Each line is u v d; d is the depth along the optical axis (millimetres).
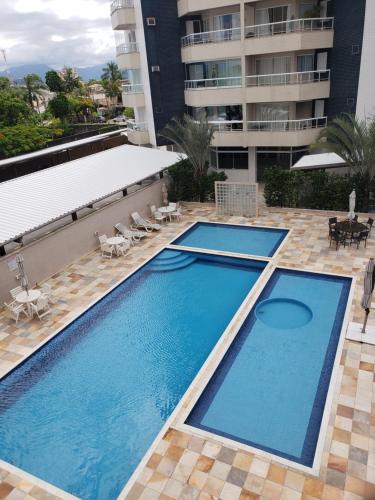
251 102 31875
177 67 35812
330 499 8664
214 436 10492
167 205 28453
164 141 37812
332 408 10953
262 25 29750
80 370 13914
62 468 10320
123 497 9031
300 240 21984
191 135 27969
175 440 10406
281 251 20844
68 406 12375
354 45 28922
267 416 11242
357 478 9078
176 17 34219
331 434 10180
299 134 31094
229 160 36219
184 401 11758
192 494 8984
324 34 29094
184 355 14430
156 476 9461
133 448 10781
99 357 14531
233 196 26672
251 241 23062
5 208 19484
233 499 8812
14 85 91875
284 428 10836
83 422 11742
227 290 18656
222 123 33688
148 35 34000
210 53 32094
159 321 16500
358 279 17500
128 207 25500
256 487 9039
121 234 24453
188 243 23562
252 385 12391
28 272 18922
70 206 20453
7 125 57781
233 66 33812
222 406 11672
